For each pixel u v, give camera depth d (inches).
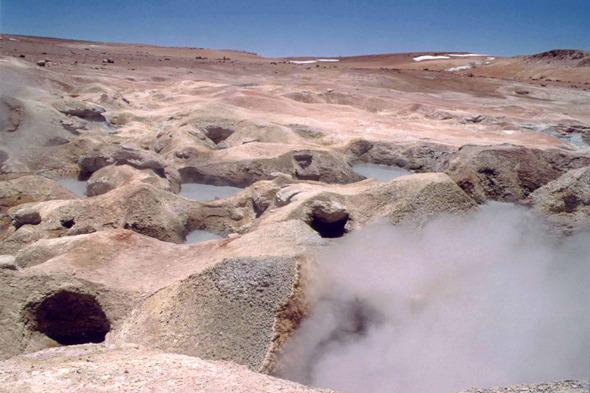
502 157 787.4
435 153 1013.8
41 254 432.1
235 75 2377.0
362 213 555.5
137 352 278.8
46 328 374.6
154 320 335.3
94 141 915.4
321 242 447.2
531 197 558.3
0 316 352.8
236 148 943.0
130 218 591.5
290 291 312.8
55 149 890.7
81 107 1008.2
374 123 1273.4
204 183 893.8
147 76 1980.8
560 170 778.8
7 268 382.0
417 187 549.0
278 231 465.7
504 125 1357.0
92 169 846.5
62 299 377.1
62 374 219.8
